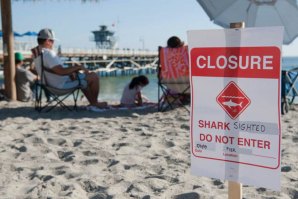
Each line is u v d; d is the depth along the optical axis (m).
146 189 2.83
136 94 7.12
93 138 4.47
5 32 8.09
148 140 4.35
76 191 2.77
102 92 19.17
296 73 6.47
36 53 6.47
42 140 4.29
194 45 1.89
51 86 6.59
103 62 48.66
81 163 3.53
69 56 41.84
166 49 6.28
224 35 1.80
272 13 6.08
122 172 3.22
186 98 6.73
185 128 5.07
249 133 1.79
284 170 3.26
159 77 6.50
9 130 4.97
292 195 2.74
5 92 8.22
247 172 1.81
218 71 1.84
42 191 2.78
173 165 3.45
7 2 7.95
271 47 1.69
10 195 2.74
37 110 6.77
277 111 1.70
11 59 8.12
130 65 54.00
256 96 1.75
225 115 1.84
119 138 4.49
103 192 2.76
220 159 1.88
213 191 2.78
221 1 6.25
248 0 6.11
